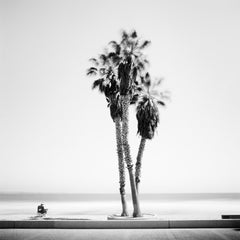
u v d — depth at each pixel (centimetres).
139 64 2864
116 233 1873
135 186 2702
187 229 2044
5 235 1789
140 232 1911
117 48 2936
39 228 2125
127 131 2739
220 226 2094
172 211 5162
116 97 2933
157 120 2870
